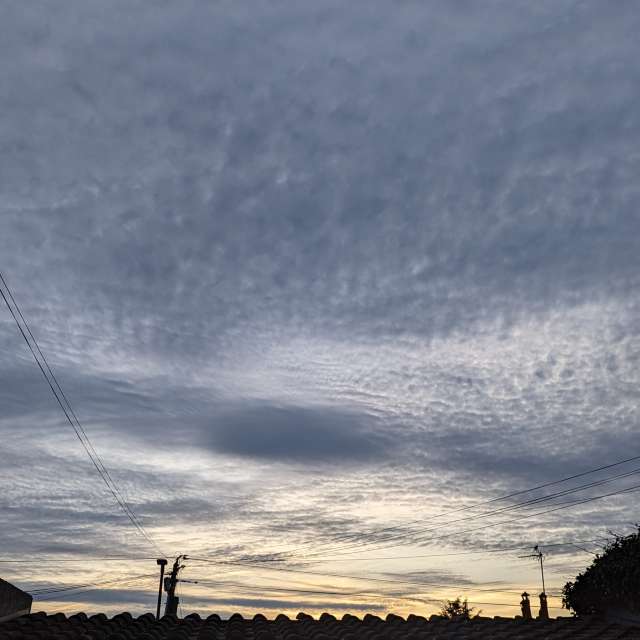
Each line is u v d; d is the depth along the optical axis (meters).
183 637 13.17
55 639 11.70
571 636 13.71
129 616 14.65
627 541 18.39
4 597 13.99
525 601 24.91
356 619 15.12
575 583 19.47
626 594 17.38
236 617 15.27
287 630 14.09
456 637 13.44
